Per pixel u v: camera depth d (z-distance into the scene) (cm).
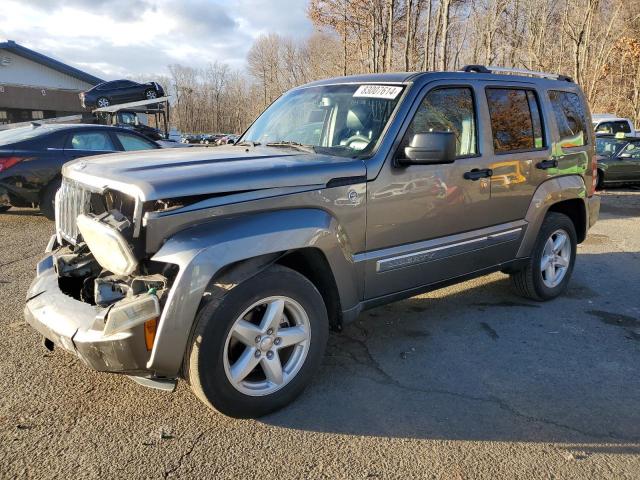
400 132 358
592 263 669
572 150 509
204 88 8856
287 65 6062
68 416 303
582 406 326
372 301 362
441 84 392
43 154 809
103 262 285
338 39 2881
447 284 413
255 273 289
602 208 1135
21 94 3048
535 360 388
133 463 263
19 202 802
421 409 319
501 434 295
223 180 285
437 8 1552
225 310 278
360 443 285
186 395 328
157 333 262
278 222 296
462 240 407
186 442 281
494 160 422
